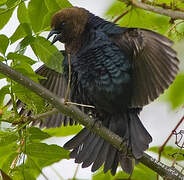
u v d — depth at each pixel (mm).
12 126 9820
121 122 11336
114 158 11109
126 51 11109
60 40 12211
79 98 11906
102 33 11469
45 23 10367
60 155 9930
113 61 11148
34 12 10383
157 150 11578
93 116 11852
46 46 9734
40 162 10398
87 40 11648
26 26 9789
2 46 9594
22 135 9836
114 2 13445
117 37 11258
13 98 9930
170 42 9609
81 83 11617
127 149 10547
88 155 11289
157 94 10406
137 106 10898
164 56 9984
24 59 9625
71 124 12055
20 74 9703
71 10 12211
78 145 11359
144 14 12641
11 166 9836
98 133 10352
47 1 10461
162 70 10141
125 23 12836
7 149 9883
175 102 14289
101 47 11336
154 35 9883
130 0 11016
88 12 12281
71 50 11773
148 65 10414
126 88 11078
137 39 10484
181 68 13773
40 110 10312
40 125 11852
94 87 11406
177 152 11148
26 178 9695
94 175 11375
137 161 10633
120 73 11086
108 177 11359
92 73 11391
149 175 11352
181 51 13703
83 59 11500
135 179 11297
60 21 12172
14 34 9766
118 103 11242
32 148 9797
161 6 11617
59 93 12531
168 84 10141
